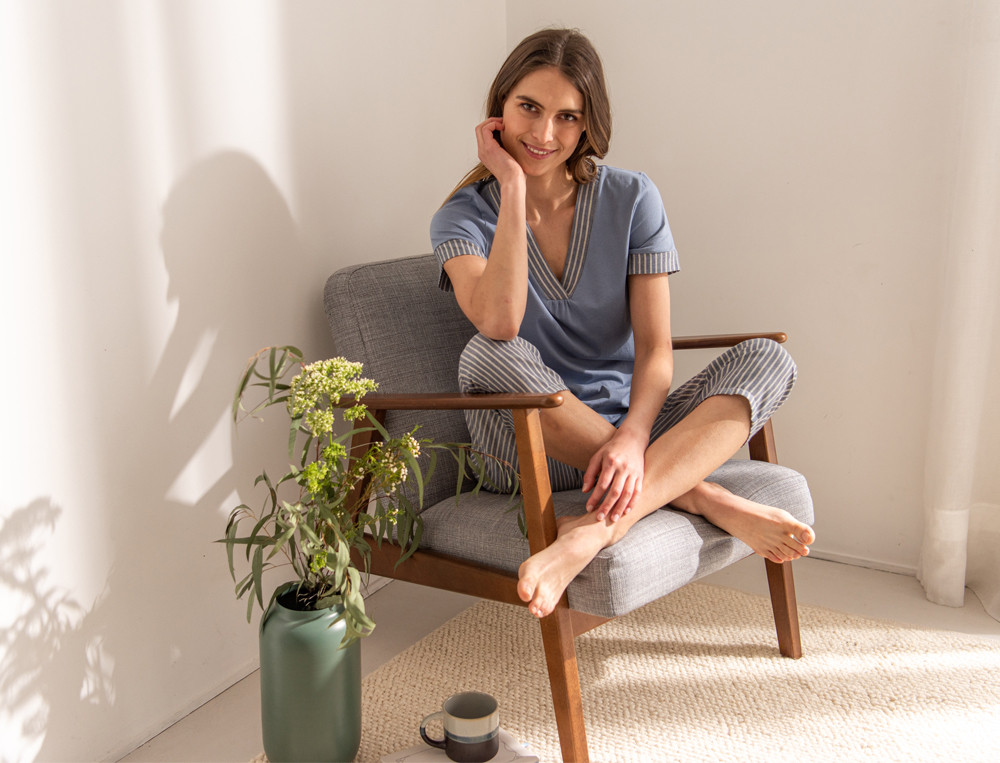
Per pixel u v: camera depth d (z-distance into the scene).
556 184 1.59
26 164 1.20
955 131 1.88
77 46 1.26
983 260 1.79
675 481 1.33
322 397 1.37
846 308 2.07
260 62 1.59
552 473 1.48
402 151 1.97
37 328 1.23
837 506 2.15
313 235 1.73
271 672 1.27
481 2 2.24
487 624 1.80
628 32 2.24
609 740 1.38
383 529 1.38
